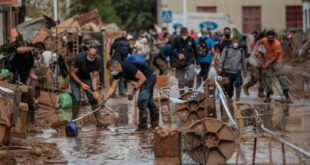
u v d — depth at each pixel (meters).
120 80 31.58
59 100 26.56
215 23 72.75
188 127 15.08
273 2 84.31
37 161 15.63
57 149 17.09
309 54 60.34
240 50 26.55
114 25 46.62
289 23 84.81
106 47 36.91
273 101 27.70
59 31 37.47
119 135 19.59
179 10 81.44
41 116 24.09
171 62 27.50
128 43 31.80
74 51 34.34
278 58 27.27
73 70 21.67
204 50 29.77
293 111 24.00
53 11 46.84
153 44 53.34
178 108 21.70
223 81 21.92
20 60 19.84
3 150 16.14
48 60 29.58
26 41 27.38
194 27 72.50
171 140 16.11
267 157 15.86
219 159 14.88
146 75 19.72
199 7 83.25
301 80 39.69
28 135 19.66
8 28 40.50
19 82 19.50
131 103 28.36
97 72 21.77
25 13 48.53
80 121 22.72
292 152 16.41
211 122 14.95
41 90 27.58
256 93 31.67
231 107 24.00
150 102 19.88
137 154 16.58
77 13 59.03
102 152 16.91
